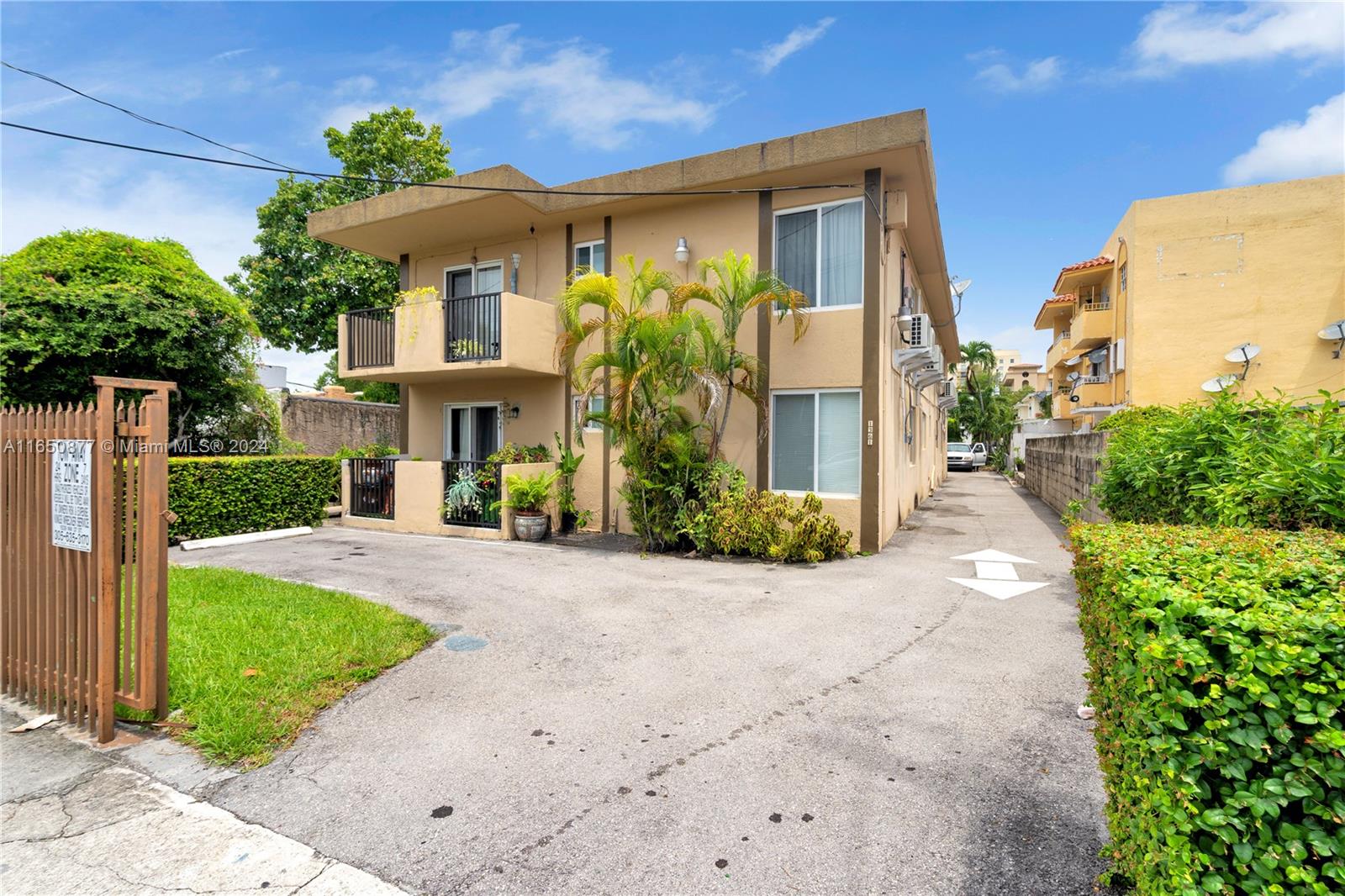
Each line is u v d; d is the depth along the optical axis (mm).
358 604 6438
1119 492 5945
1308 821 1575
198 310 12133
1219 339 17125
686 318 9188
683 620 6188
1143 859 1937
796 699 4352
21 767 3516
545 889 2549
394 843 2852
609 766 3506
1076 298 25375
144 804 3168
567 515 11906
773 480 10453
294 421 17688
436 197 11594
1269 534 3109
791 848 2777
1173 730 1768
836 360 9930
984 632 5754
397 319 12359
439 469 11898
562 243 12406
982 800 3119
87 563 3896
